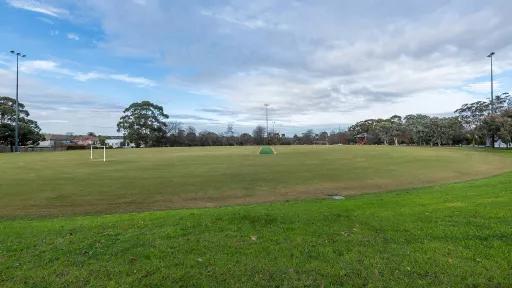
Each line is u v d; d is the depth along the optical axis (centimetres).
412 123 8206
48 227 666
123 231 618
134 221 697
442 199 911
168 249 526
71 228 647
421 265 461
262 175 1784
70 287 419
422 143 7612
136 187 1401
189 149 5612
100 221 714
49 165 2500
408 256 490
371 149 4856
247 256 499
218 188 1377
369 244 539
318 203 917
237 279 433
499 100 5972
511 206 758
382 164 2397
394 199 940
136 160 2964
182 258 493
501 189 1053
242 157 3234
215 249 525
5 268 469
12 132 6444
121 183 1514
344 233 594
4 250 532
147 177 1722
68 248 535
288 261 480
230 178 1669
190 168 2177
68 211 985
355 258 487
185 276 441
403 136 8362
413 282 418
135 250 523
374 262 472
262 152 4069
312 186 1429
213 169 2102
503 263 459
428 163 2477
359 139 9750
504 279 421
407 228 616
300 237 575
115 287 416
